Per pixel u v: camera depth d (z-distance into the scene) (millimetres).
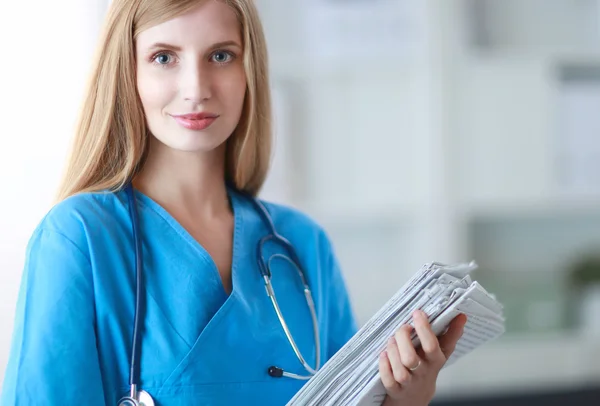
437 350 808
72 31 1950
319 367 1009
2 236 1863
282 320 967
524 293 2521
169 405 871
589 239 2682
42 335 833
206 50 905
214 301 932
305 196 2379
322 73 2342
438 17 2330
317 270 1096
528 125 2402
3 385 843
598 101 2441
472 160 2387
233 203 1054
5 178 1886
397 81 2389
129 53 921
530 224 2672
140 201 960
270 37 2350
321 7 2354
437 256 2375
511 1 2549
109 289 881
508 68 2385
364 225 2521
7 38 1905
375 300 2512
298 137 2371
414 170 2404
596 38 2584
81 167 953
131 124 937
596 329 2461
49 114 1930
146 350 879
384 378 815
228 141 1062
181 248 940
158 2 892
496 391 2186
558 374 2428
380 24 2359
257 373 933
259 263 1008
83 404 826
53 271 861
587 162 2438
